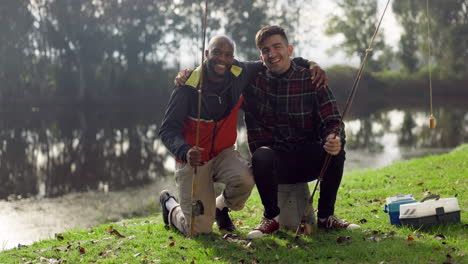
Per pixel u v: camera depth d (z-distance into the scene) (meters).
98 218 8.68
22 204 9.89
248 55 49.75
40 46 46.62
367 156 14.59
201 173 4.48
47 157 16.00
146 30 48.34
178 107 4.36
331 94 4.36
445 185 6.57
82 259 4.18
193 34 48.53
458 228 4.25
